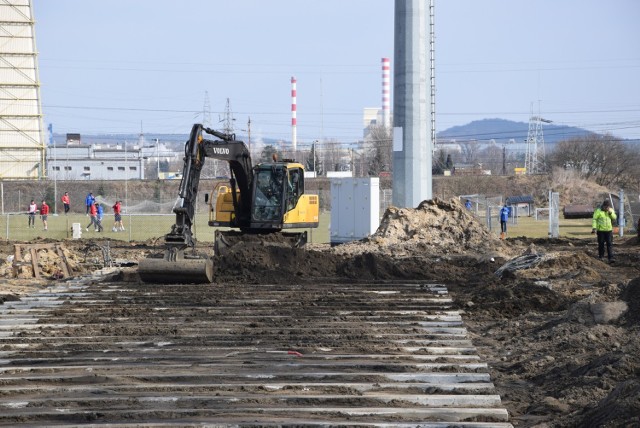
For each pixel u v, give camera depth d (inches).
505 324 1042.1
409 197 2295.8
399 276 1440.7
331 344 912.9
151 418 653.9
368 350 887.1
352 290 1290.6
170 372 789.2
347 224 2293.3
